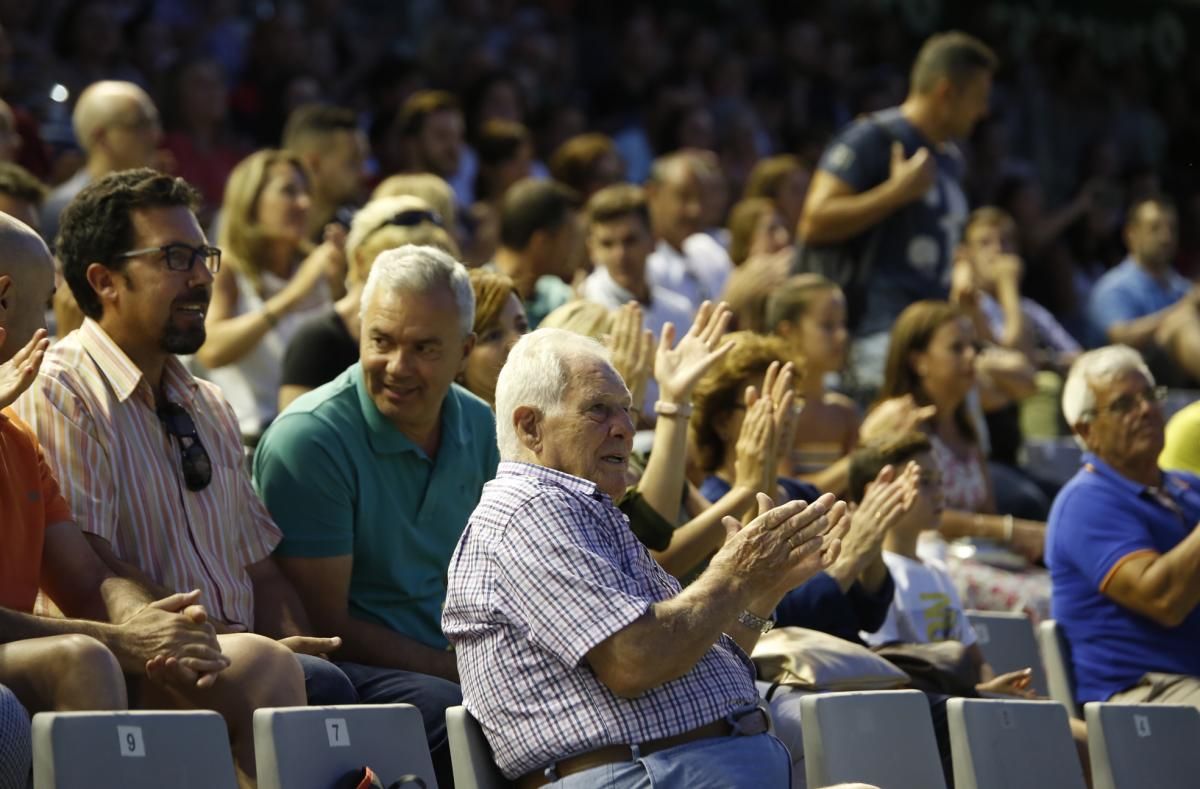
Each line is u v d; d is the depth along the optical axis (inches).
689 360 339.6
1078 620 413.7
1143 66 1147.9
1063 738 326.0
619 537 265.7
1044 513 557.9
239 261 477.1
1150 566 400.5
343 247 446.3
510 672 257.4
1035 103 1049.5
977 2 1060.5
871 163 550.0
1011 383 588.1
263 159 482.0
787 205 676.7
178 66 649.0
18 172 435.2
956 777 309.6
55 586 284.5
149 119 493.4
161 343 302.7
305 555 324.8
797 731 331.0
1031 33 1074.7
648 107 837.2
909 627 397.7
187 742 241.4
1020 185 851.4
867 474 409.4
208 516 309.6
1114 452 416.2
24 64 643.5
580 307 388.5
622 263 526.6
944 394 502.0
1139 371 417.4
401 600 332.8
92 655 251.3
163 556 301.4
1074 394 422.0
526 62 842.2
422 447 336.2
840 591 362.6
